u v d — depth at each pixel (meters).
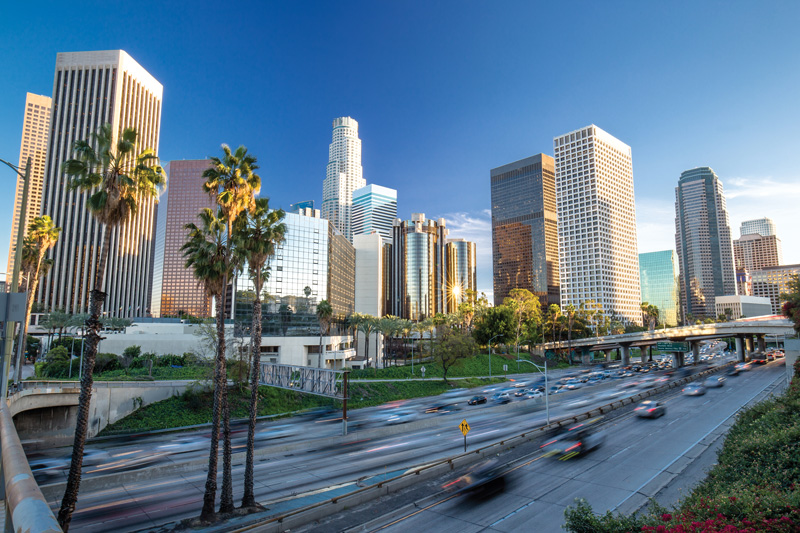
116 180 22.22
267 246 29.19
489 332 115.25
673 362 120.38
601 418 50.16
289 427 52.00
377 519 22.92
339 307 148.88
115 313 150.88
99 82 154.00
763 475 19.33
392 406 68.56
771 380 77.94
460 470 31.80
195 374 62.78
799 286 59.19
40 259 56.38
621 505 24.45
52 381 53.91
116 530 22.48
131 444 43.22
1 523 8.05
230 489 24.55
